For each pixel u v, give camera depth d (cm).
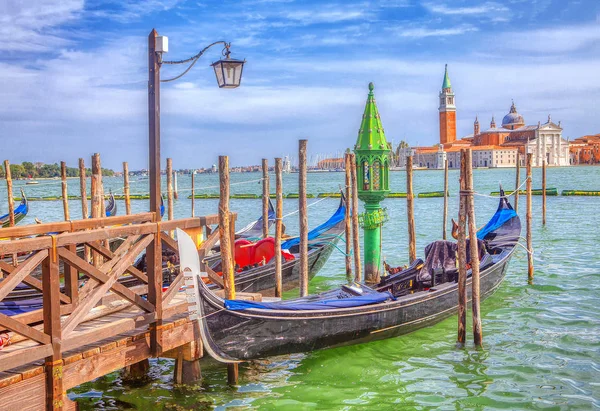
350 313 1053
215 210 4834
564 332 1207
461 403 888
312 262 1723
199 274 852
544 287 1622
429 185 9312
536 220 3403
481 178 11562
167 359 1091
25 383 663
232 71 947
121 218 845
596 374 982
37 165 11188
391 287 1281
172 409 880
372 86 1669
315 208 4928
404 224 3412
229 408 880
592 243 2469
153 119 906
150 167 911
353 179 1641
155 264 847
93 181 1524
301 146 1368
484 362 1052
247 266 1552
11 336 751
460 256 1130
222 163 971
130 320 802
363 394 928
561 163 19112
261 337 940
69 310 850
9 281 635
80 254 1825
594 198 4938
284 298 1570
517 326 1261
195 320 922
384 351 1116
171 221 884
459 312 1134
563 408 859
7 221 2453
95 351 750
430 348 1132
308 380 982
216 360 997
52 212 4653
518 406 871
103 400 915
